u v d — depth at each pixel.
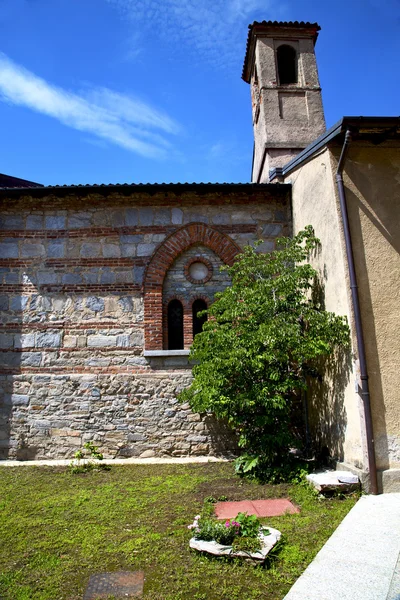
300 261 8.16
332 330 6.72
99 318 9.12
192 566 4.07
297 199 9.08
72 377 8.89
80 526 5.10
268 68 11.70
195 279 9.41
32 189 9.10
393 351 6.48
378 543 4.38
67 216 9.49
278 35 12.03
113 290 9.22
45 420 8.77
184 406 8.80
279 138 11.16
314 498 5.88
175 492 6.34
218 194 9.59
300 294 7.75
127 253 9.35
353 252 6.77
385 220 6.94
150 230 9.44
